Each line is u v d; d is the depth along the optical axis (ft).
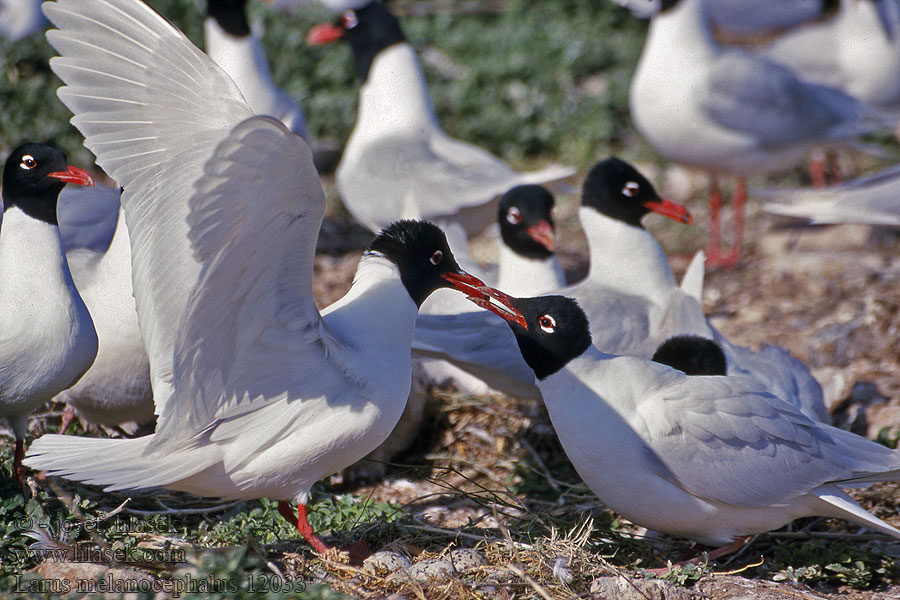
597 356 30.09
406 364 28.81
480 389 42.86
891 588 30.35
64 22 27.35
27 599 23.82
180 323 24.04
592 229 40.98
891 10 63.26
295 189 23.20
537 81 73.72
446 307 42.01
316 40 56.18
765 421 29.58
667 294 40.37
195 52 27.30
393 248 28.66
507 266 43.86
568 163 68.33
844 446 30.32
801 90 56.44
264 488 28.22
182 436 26.50
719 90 55.36
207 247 23.12
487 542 29.68
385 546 29.30
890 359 45.60
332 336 26.96
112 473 26.37
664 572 29.32
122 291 33.24
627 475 29.60
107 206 39.75
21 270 30.17
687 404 29.37
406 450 39.88
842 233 59.06
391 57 55.36
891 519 34.45
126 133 27.78
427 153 52.16
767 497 29.55
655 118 57.26
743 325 50.14
